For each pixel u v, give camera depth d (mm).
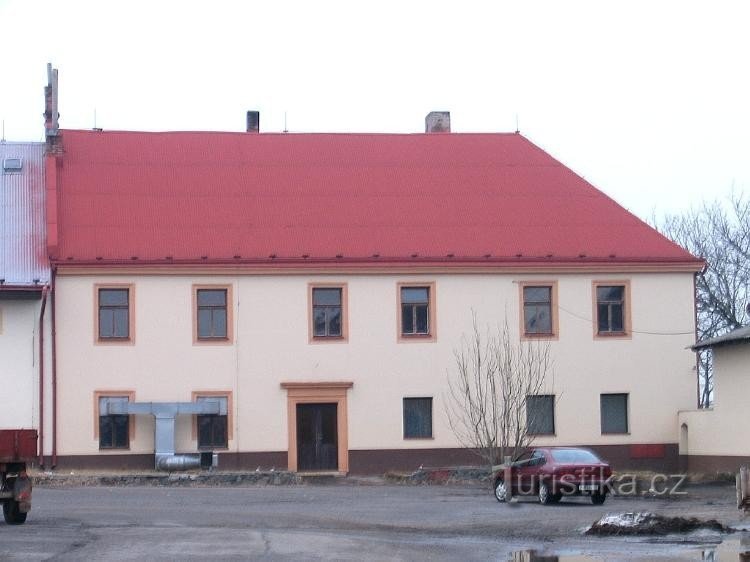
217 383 51375
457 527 28859
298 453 51719
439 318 52906
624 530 26625
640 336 54156
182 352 51219
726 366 49125
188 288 51438
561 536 26406
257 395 51594
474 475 48375
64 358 50312
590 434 53406
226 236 52906
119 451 50375
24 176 54688
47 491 41812
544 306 53844
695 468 51844
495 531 27766
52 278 50281
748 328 49688
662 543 24594
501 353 52844
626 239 55219
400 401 52406
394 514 32781
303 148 59250
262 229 53531
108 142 57562
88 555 22375
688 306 54656
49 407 49969
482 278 53406
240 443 51250
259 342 51781
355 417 52125
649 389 54000
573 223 55875
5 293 49281
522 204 56812
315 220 54469
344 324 52406
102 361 50594
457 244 53938
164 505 35969
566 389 53406
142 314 51031
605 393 53750
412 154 59719
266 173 57094
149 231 52594
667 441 53844
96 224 52562
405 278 52938
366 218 54938
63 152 55625
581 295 53906
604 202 57406
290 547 24000
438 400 52562
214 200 54906
